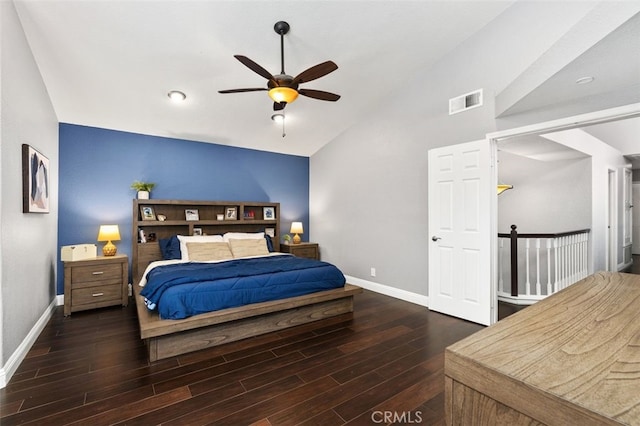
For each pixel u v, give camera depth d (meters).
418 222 4.01
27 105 2.64
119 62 3.11
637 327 0.73
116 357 2.53
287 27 2.86
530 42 2.89
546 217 5.49
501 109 3.04
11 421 1.75
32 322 2.79
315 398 1.98
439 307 3.67
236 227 5.43
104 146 4.33
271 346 2.77
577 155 4.94
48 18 2.50
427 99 3.87
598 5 1.76
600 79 2.27
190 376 2.25
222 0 2.54
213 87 3.67
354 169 5.05
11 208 2.24
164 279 2.90
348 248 5.18
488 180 3.22
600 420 0.40
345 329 3.17
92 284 3.67
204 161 5.16
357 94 4.27
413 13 2.98
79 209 4.13
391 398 1.98
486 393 0.52
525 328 0.71
